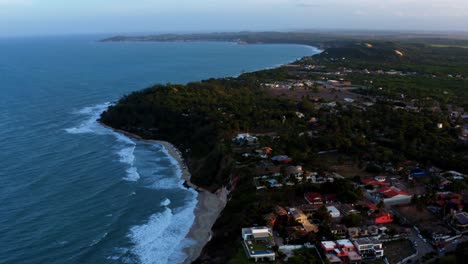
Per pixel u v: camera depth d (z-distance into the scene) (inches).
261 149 5211.6
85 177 4963.1
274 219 3472.0
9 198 4313.5
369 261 2962.6
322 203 3786.9
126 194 4562.0
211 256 3339.1
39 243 3538.4
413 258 2984.7
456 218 3361.2
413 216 3545.8
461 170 4559.5
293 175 4269.2
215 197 4596.5
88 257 3383.4
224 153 5167.3
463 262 2832.2
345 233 3280.0
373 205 3690.9
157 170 5398.6
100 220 3969.0
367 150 5201.8
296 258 2957.7
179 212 4237.2
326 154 5226.4
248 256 3046.3
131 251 3501.5
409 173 4446.4
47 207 4165.8
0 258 3312.0
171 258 3432.6
